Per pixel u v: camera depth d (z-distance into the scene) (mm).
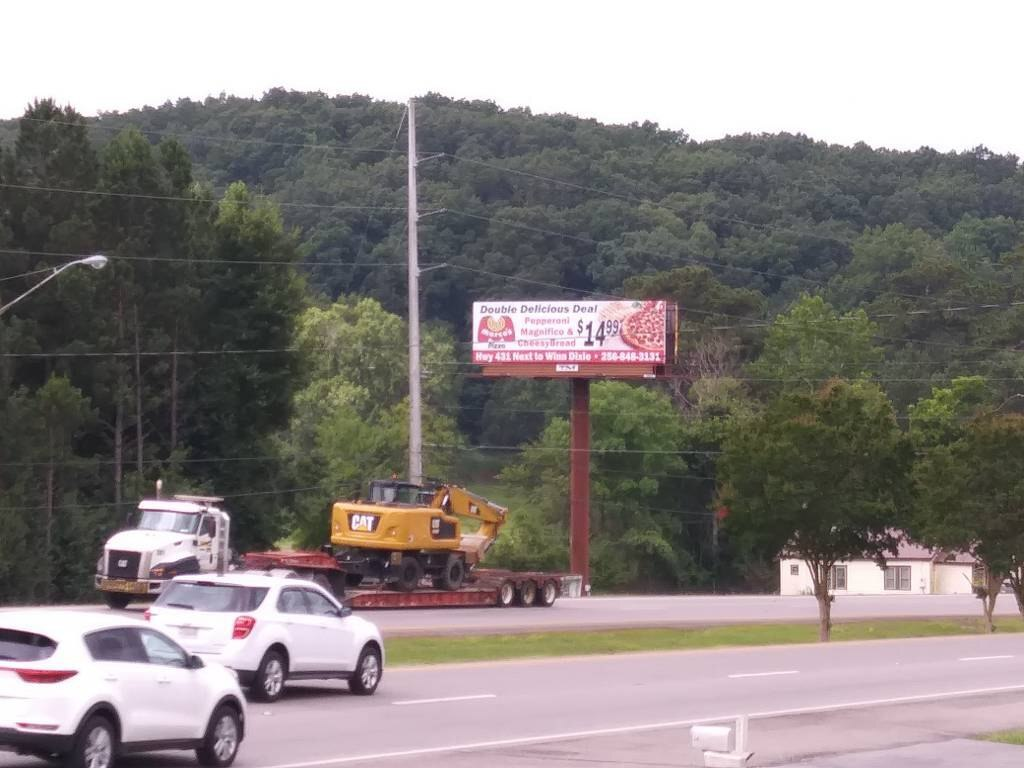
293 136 151750
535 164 138625
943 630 48906
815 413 46250
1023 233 138125
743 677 28188
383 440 89000
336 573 41469
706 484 91438
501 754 17406
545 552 81062
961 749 18656
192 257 64062
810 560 45781
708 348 101750
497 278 121688
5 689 13508
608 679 27141
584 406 69875
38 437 54375
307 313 100188
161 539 36875
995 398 94688
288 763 16094
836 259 133250
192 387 65250
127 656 14672
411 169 53875
